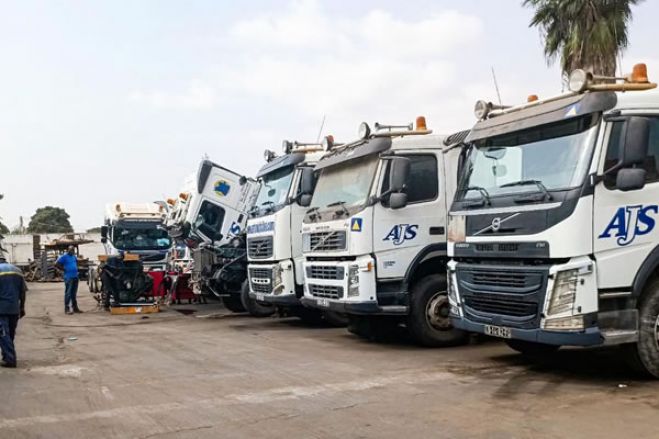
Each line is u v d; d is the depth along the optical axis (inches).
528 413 247.4
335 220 423.2
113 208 1022.4
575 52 837.8
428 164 421.1
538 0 873.5
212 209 759.7
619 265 283.9
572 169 288.4
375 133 426.0
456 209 344.2
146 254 950.4
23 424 247.6
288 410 258.7
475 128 352.5
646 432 220.8
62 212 3474.4
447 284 387.9
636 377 308.7
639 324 291.6
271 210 533.6
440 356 380.2
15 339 493.7
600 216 282.2
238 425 239.3
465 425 232.7
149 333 525.3
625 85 296.0
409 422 238.1
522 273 299.3
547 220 287.0
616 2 829.8
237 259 666.2
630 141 275.4
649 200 291.0
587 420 236.2
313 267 452.8
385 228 405.1
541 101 318.7
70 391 303.1
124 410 265.3
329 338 474.9
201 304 806.5
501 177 323.3
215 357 391.5
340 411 255.3
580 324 277.3
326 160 465.7
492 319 316.2
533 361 356.8
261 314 645.9
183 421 246.5
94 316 683.4
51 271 1636.3
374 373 328.8
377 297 402.9
